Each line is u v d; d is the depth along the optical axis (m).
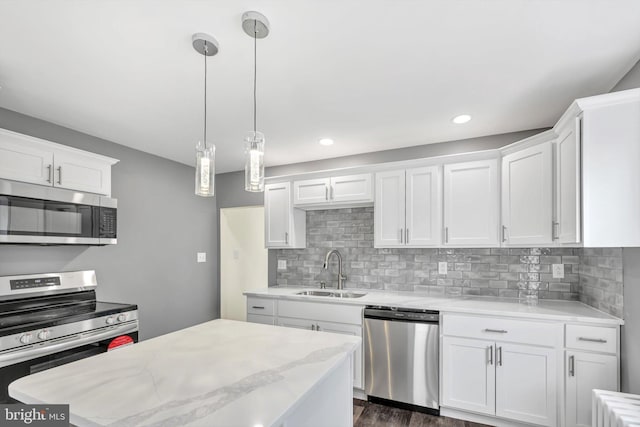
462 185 2.78
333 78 1.95
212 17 1.41
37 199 2.28
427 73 1.89
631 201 1.61
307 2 1.32
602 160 1.66
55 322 2.11
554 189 2.16
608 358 1.98
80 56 1.70
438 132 2.89
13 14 1.37
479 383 2.34
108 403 0.96
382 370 2.67
